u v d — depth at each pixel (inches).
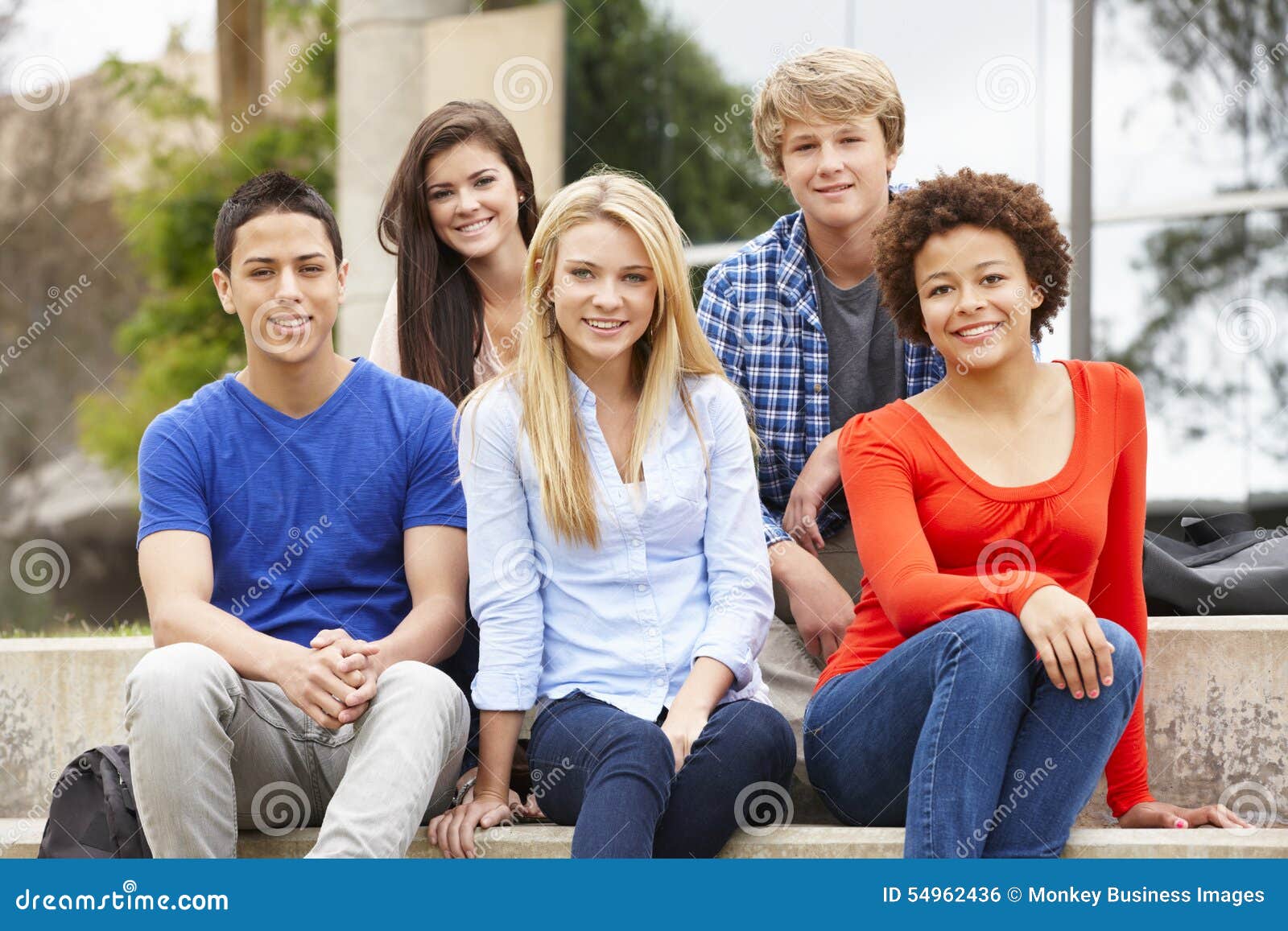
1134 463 253.0
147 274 1000.2
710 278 334.6
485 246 332.5
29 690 334.3
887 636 248.5
